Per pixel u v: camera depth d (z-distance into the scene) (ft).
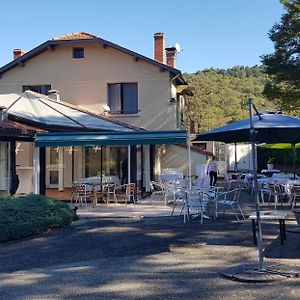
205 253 34.30
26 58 102.42
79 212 55.93
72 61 102.27
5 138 60.39
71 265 31.68
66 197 74.90
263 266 28.99
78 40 99.50
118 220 50.31
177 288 25.57
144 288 25.75
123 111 100.68
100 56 101.40
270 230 42.65
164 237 40.47
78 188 62.75
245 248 35.60
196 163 102.27
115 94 101.45
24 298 24.45
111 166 85.97
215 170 91.45
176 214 53.98
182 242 38.27
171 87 100.32
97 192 65.87
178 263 31.40
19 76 103.76
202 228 44.68
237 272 28.07
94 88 101.30
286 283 26.03
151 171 88.22
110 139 58.90
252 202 67.26
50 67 102.94
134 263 31.68
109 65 101.14
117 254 34.63
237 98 217.15
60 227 45.01
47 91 102.99
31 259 33.76
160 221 49.47
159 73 99.40
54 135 60.18
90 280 27.66
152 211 56.80
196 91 190.80
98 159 86.33
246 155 141.79
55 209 45.06
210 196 51.47
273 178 69.46
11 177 61.93
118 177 83.20
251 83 274.36
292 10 101.55
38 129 64.85
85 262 32.45
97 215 53.42
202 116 190.08
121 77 100.63
